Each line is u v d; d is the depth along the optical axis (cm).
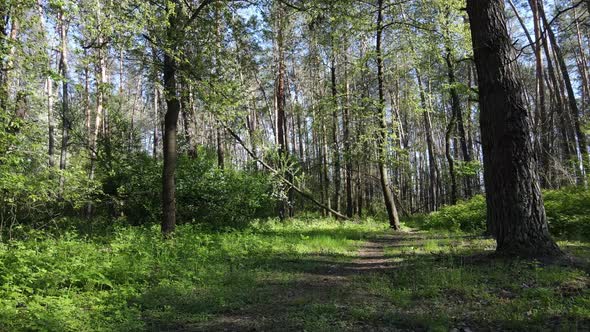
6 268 660
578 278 612
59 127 1981
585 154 1759
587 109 2500
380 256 1073
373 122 2108
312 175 3616
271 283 753
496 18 817
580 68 2934
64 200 1308
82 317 515
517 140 781
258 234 1491
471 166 2414
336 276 815
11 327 457
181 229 1280
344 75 2764
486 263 754
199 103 1512
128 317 529
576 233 1082
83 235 1293
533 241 755
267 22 1404
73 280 653
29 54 933
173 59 1162
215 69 1260
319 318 530
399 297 596
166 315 561
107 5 924
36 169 1094
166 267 800
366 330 479
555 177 1972
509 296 572
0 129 902
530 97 3388
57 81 946
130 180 1678
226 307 600
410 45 1978
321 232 1670
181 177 1695
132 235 1091
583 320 450
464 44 1941
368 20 1909
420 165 4741
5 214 1155
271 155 2202
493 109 804
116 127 2131
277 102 2945
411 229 2062
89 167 2058
